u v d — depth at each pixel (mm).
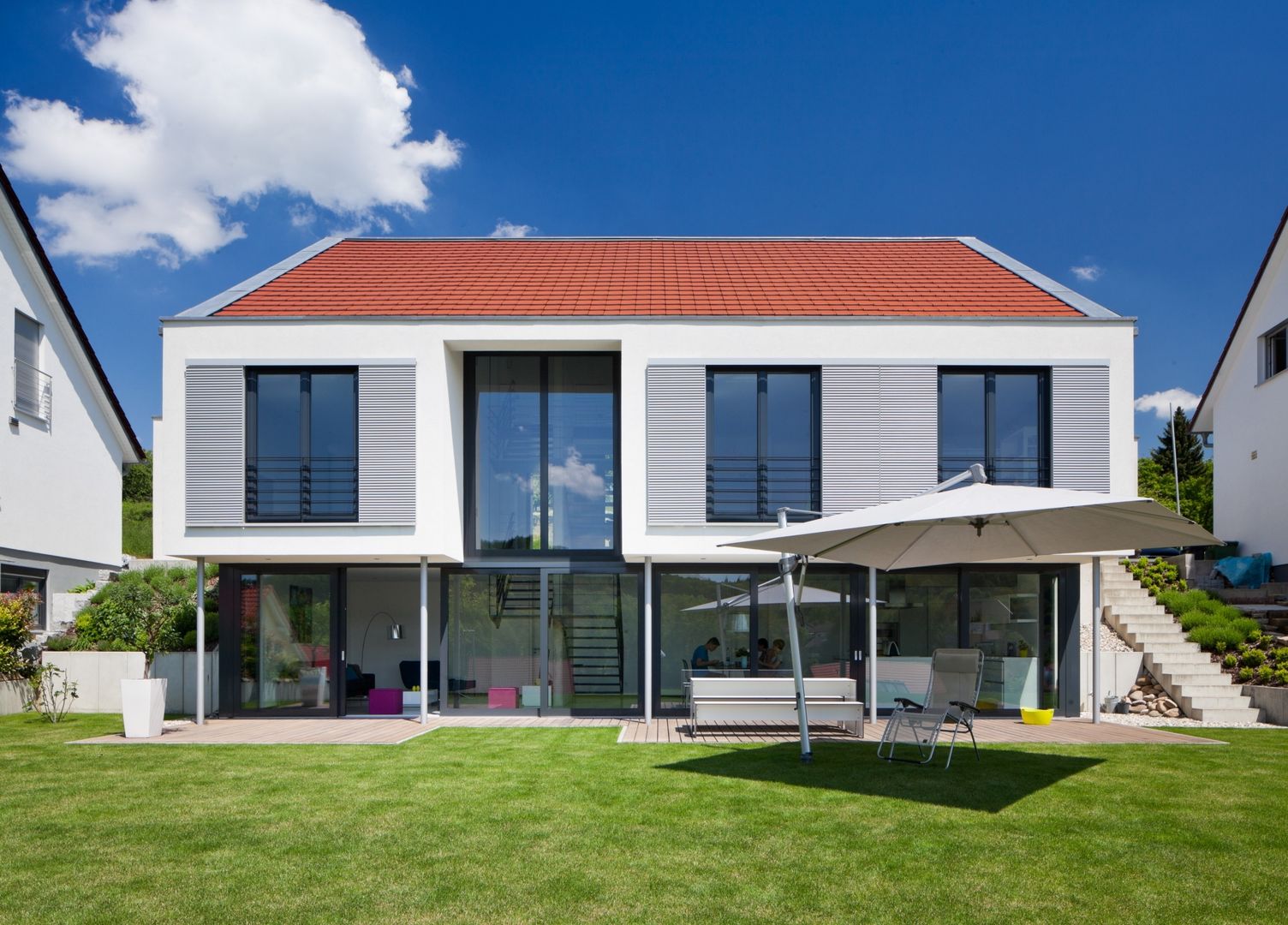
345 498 13727
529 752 10812
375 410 13586
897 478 13570
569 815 7602
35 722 13781
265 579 14805
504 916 5348
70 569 19969
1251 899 5586
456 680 14906
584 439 15164
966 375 14039
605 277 16781
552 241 20500
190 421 13578
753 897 5641
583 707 14773
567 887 5820
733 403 13977
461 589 15047
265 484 13742
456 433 14570
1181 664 14969
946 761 10070
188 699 15547
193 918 5324
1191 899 5582
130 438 22328
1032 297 15344
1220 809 7750
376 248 19375
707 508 13727
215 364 13633
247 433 13781
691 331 13766
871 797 8258
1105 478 13633
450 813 7711
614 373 15219
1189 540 8555
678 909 5445
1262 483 20609
